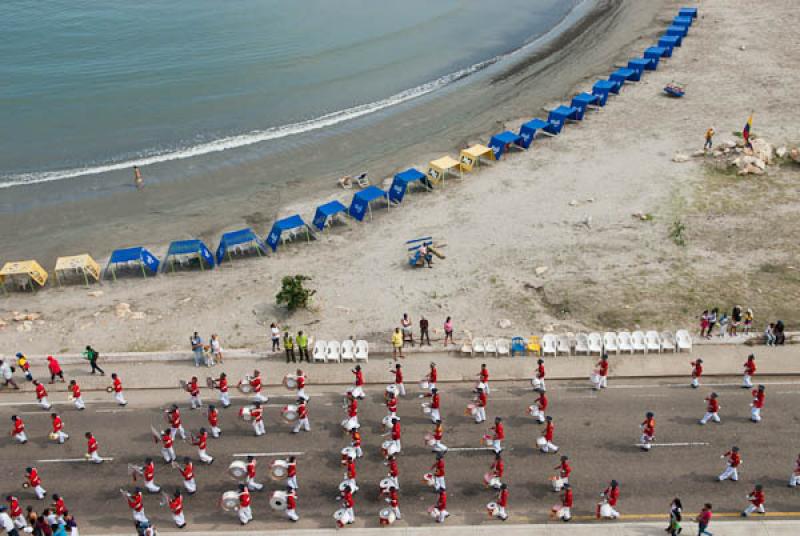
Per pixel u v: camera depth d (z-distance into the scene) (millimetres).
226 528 27859
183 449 32031
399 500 28828
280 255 48969
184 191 59688
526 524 27453
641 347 36719
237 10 105875
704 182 53219
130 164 64250
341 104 75812
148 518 28438
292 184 59844
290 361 37594
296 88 79625
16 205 58125
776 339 36469
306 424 32594
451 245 48219
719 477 29094
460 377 35844
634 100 68812
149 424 33594
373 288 44031
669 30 81625
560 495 28516
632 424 32312
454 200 54188
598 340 37125
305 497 29156
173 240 52188
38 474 30828
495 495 28906
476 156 57500
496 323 40000
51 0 110188
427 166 60938
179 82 81000
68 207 57688
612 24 93312
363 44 92500
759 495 26797
